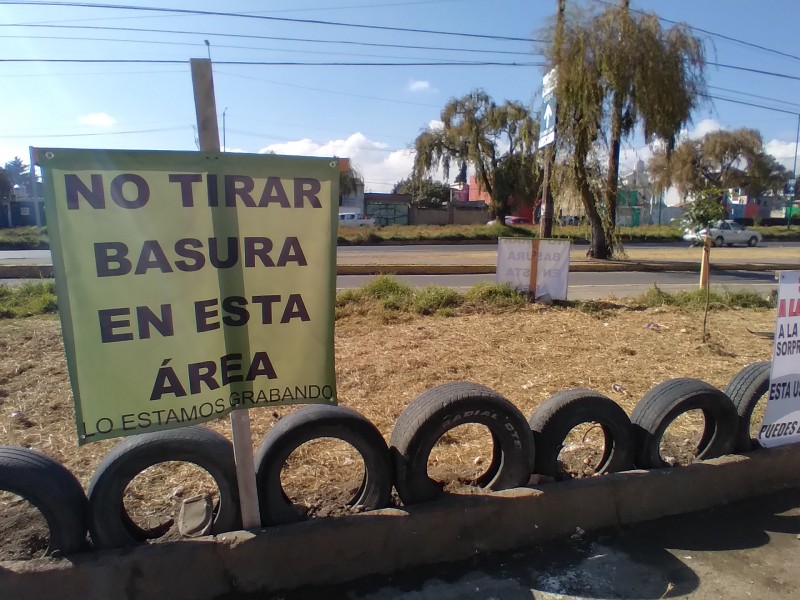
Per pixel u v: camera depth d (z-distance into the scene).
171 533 3.08
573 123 21.36
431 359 7.32
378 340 8.41
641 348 8.10
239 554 2.98
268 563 3.02
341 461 4.27
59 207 2.57
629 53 20.44
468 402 3.39
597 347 8.12
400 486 3.36
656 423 3.87
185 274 2.77
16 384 6.21
